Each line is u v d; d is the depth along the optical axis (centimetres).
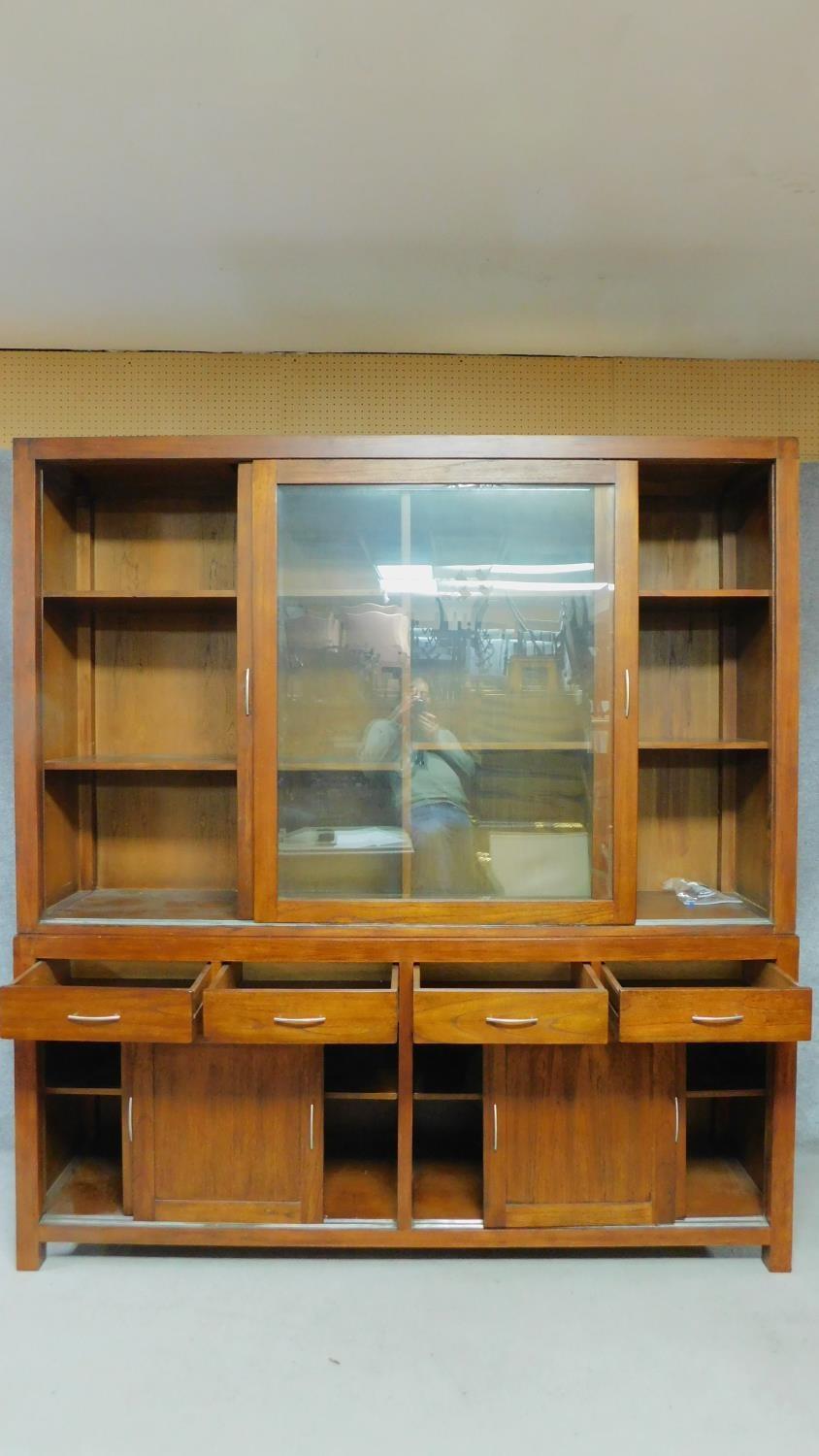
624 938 171
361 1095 174
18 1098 173
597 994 159
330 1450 129
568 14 111
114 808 209
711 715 208
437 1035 161
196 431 218
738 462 174
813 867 223
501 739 182
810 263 175
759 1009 160
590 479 171
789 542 172
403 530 181
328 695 182
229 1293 164
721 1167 191
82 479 195
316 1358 147
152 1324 156
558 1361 147
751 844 191
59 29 113
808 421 221
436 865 181
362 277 180
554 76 122
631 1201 172
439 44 116
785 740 173
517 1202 172
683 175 145
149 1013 160
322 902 173
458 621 183
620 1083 172
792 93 125
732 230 162
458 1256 176
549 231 163
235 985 183
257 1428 133
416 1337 152
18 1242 171
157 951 172
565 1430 133
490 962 172
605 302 191
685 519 209
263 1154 173
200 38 115
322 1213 173
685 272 178
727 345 213
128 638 209
